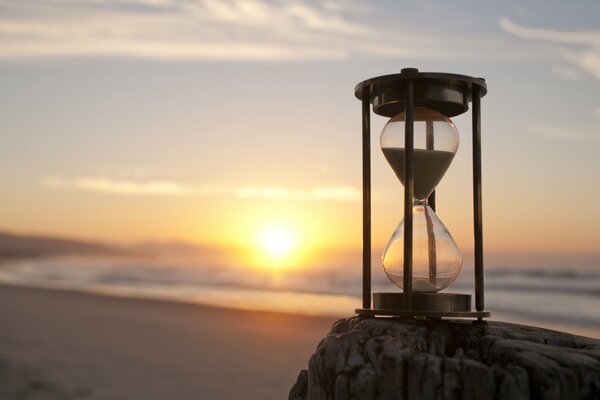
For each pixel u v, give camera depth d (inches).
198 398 434.0
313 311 1003.9
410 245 143.6
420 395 123.3
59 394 432.8
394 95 151.9
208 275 2021.4
